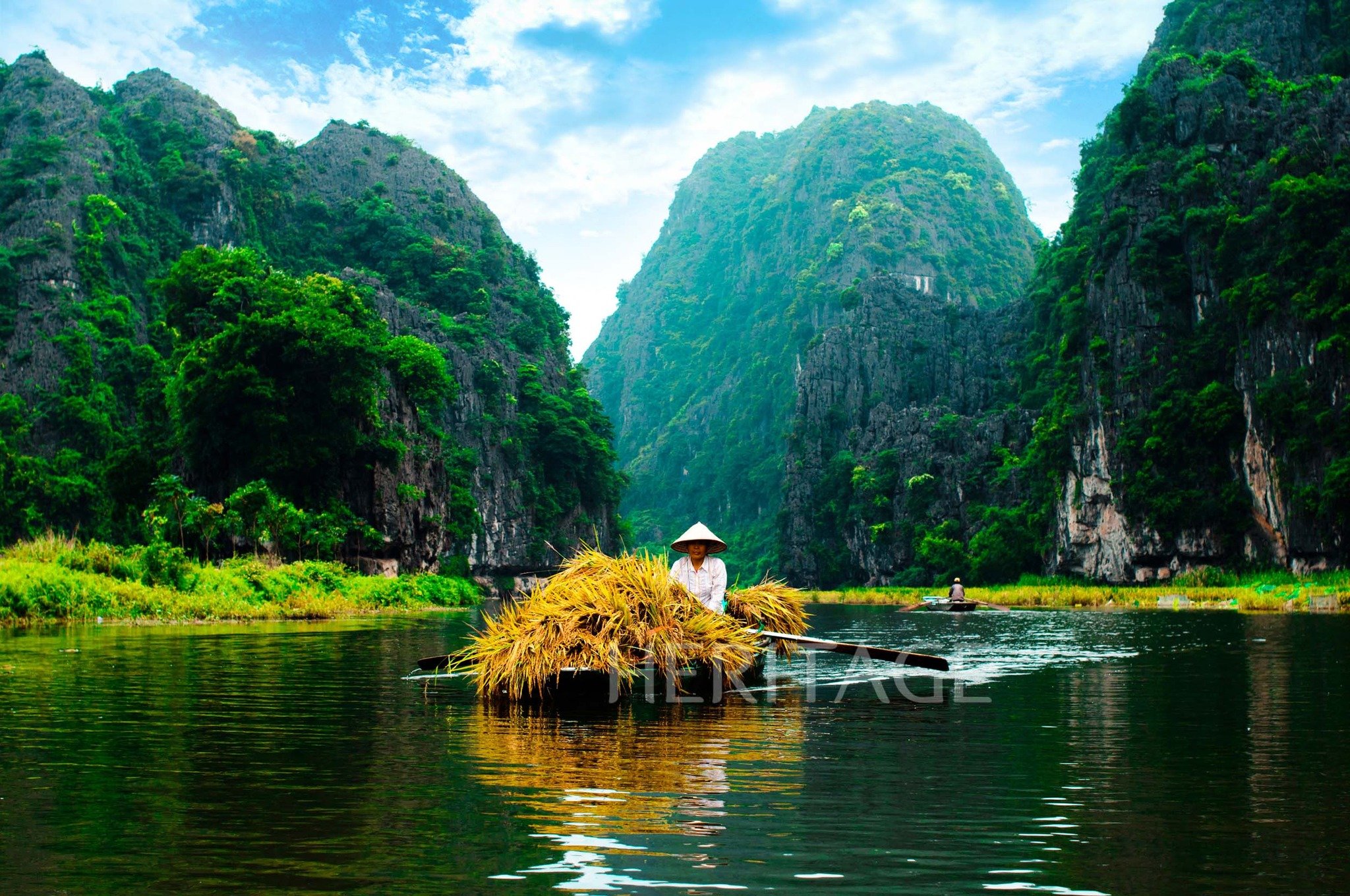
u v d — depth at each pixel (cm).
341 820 374
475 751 508
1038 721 616
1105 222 7094
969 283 16338
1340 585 4134
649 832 358
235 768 465
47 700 698
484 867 318
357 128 12556
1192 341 6512
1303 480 5603
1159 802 406
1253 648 1312
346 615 2683
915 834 356
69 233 8806
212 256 5688
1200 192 6712
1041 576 7481
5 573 2005
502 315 10544
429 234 11400
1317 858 331
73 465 7506
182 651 1170
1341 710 668
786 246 19388
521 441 9006
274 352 4875
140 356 8412
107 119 10288
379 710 656
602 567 795
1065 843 348
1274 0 9150
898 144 19075
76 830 359
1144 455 6456
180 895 293
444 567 6725
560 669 698
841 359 11794
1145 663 1062
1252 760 493
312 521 4450
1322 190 5709
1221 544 6109
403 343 6025
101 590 2116
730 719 621
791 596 962
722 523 15462
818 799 407
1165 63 7575
